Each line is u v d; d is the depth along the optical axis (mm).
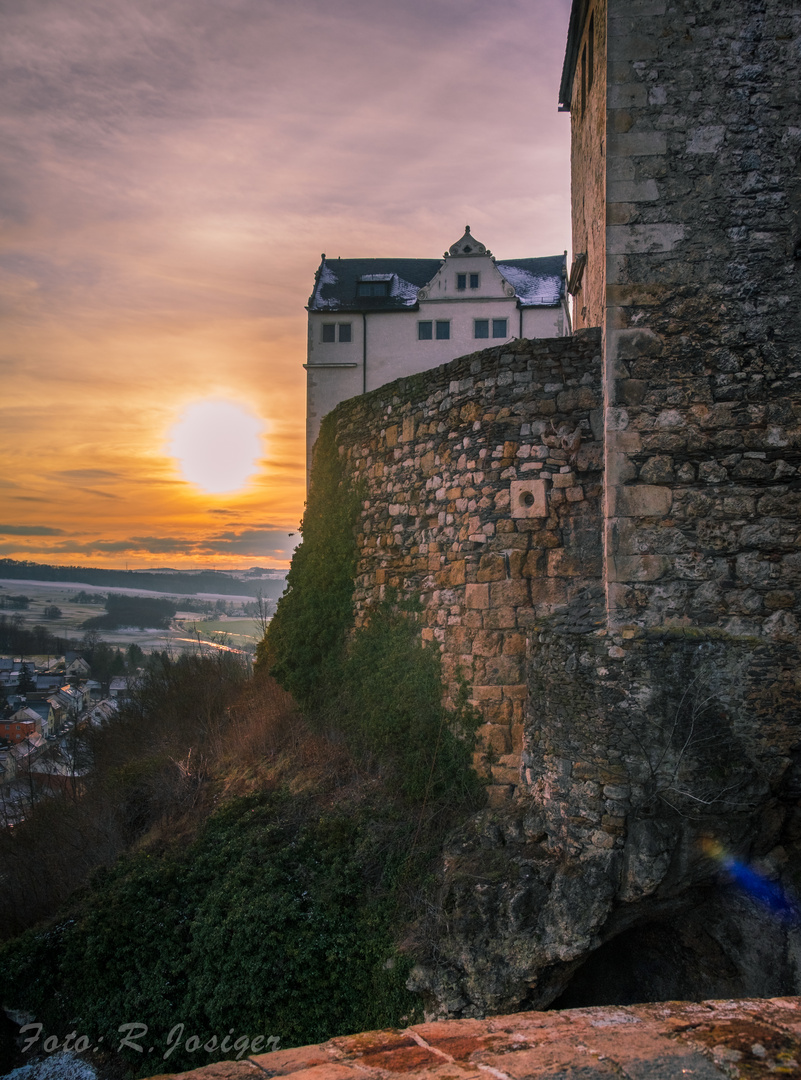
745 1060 1985
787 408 6523
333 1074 2084
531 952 5926
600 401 7449
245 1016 6789
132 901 8094
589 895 5898
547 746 6688
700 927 6480
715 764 5914
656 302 6746
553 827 6480
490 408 8023
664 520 6625
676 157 6793
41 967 7977
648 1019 2348
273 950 6922
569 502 7461
